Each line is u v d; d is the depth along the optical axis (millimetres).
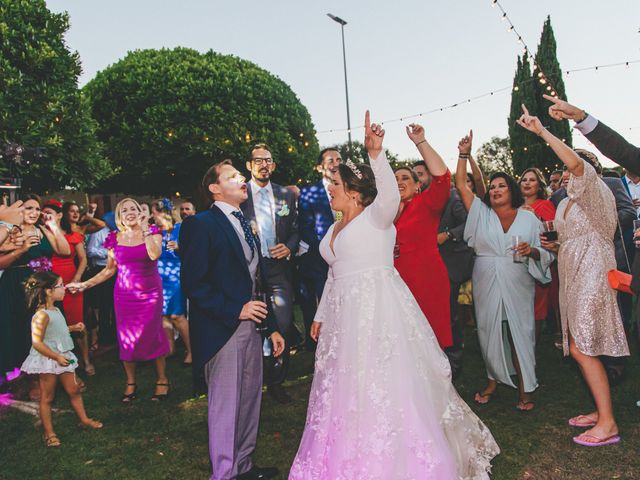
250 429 2658
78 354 6195
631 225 4551
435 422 2318
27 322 4547
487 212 3625
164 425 3652
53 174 8578
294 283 4648
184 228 2533
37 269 4629
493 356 3568
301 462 2455
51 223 4961
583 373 3047
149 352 4160
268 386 4004
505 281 3490
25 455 3234
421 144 3119
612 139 2541
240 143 12852
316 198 4328
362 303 2441
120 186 13789
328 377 2482
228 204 2701
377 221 2486
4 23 7832
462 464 2447
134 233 4188
